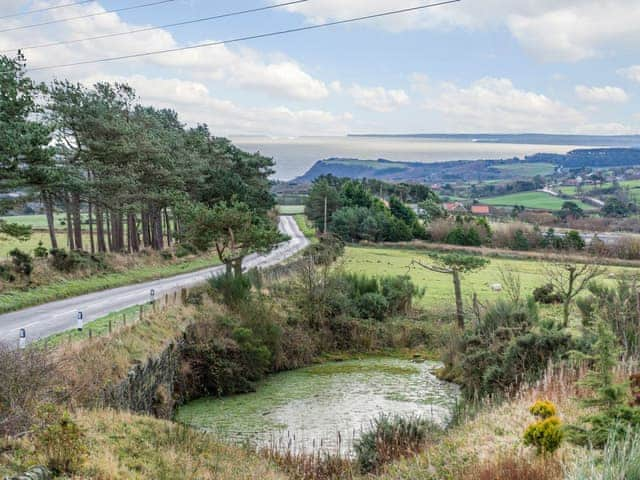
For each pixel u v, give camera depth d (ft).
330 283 141.38
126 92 186.29
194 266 186.09
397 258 248.11
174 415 82.53
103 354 63.46
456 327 132.16
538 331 82.02
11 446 37.99
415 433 57.26
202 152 239.71
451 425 61.41
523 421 50.55
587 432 39.78
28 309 97.04
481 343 95.09
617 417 39.34
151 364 73.15
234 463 53.11
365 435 59.26
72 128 149.48
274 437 71.82
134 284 138.92
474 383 88.28
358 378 108.88
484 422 53.21
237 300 118.21
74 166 144.87
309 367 119.55
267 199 235.20
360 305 143.43
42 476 34.53
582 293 152.15
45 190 132.77
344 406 88.53
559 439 38.52
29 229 110.11
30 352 47.57
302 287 139.64
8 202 122.62
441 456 45.73
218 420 80.69
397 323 140.46
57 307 99.50
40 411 41.55
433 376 109.91
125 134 156.46
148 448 48.96
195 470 46.47
